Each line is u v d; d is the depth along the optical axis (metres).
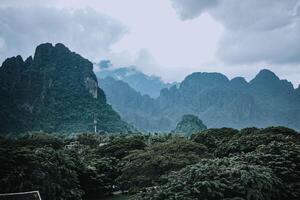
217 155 74.25
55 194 53.47
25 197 39.53
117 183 67.69
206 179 43.28
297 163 54.00
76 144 111.44
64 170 57.72
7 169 51.50
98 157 86.44
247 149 68.19
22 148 58.97
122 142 93.88
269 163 52.72
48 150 60.97
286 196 50.81
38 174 51.78
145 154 61.00
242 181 44.22
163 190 42.56
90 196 67.75
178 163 55.94
